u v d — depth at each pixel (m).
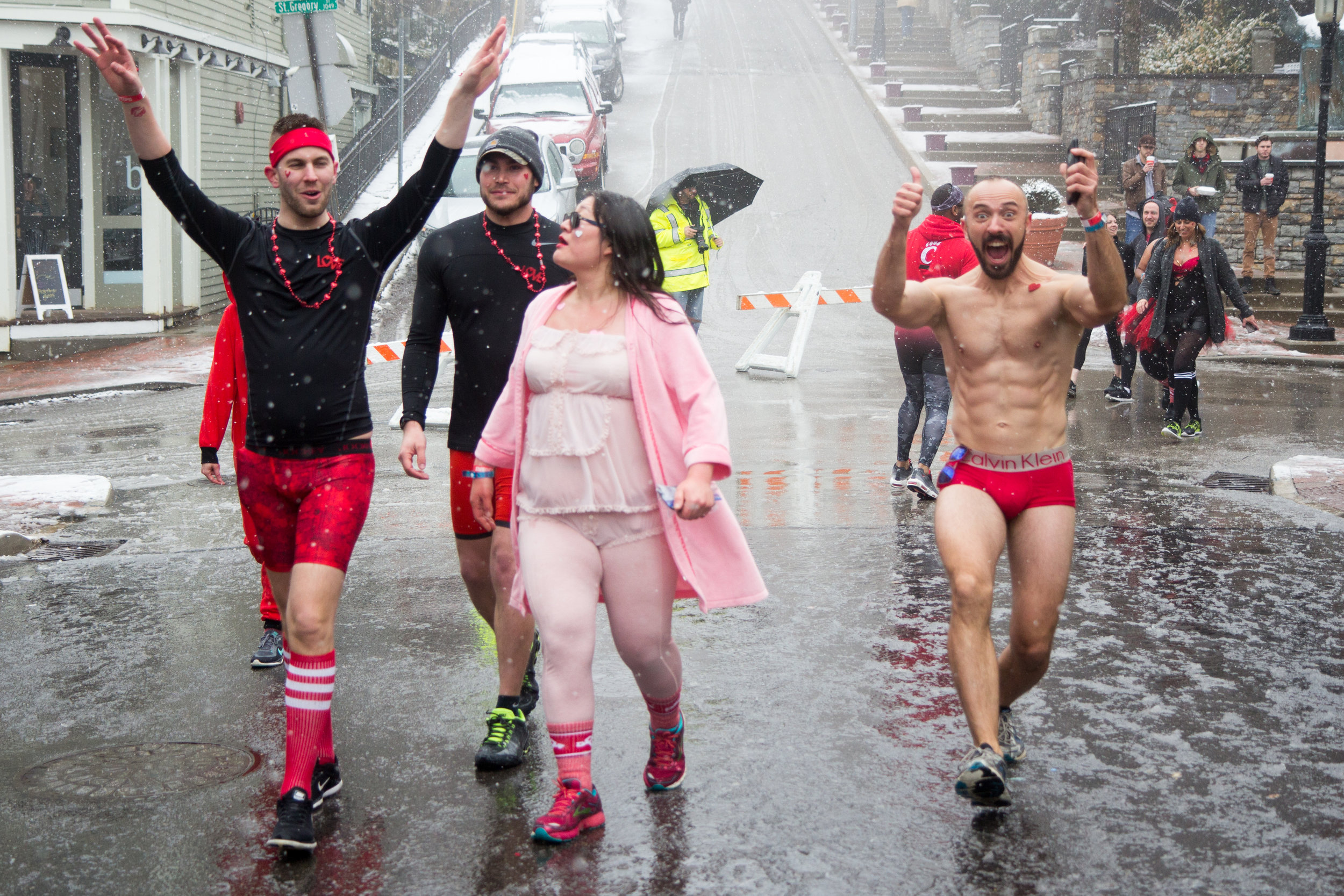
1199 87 25.55
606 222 3.78
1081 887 3.43
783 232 23.72
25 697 5.11
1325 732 4.52
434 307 4.56
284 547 4.19
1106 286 3.84
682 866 3.58
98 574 7.00
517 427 3.88
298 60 11.85
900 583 6.48
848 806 3.96
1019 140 28.55
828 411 11.98
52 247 19.27
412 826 3.88
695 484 3.62
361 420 4.07
